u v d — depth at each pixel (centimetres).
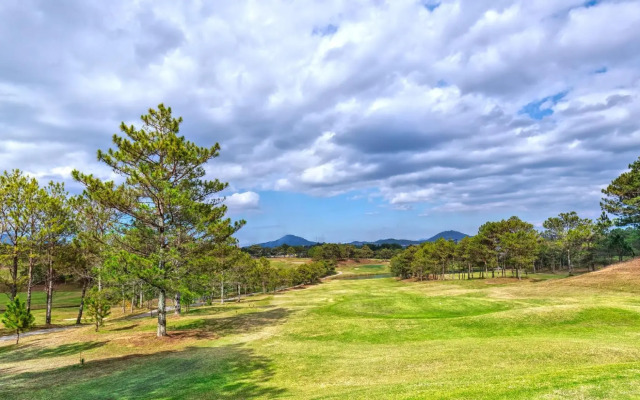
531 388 938
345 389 1229
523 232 7088
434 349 1775
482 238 7594
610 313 2414
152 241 2577
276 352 1938
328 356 1795
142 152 2592
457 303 3434
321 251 15875
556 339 1855
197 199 2950
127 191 2584
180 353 2008
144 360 1878
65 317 4391
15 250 3459
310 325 2634
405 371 1429
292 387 1339
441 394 970
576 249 8100
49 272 3809
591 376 1006
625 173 5412
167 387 1417
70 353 2158
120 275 2219
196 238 2655
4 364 1984
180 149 2536
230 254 3947
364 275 13850
